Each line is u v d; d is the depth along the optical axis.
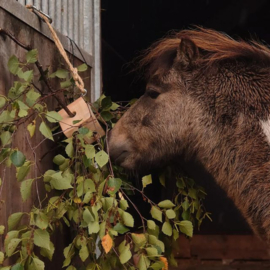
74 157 2.54
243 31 7.75
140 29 7.19
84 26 3.78
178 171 3.19
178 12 7.15
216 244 6.14
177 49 3.03
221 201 6.55
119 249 2.37
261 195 2.82
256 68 3.01
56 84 3.03
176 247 3.19
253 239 6.12
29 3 2.88
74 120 2.59
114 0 6.78
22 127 2.51
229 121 2.94
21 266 2.07
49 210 2.40
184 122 3.02
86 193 2.39
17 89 2.27
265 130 2.86
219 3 6.97
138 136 3.04
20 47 2.52
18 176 2.16
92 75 3.77
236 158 2.90
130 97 7.09
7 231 2.33
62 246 3.07
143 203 6.47
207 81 3.02
